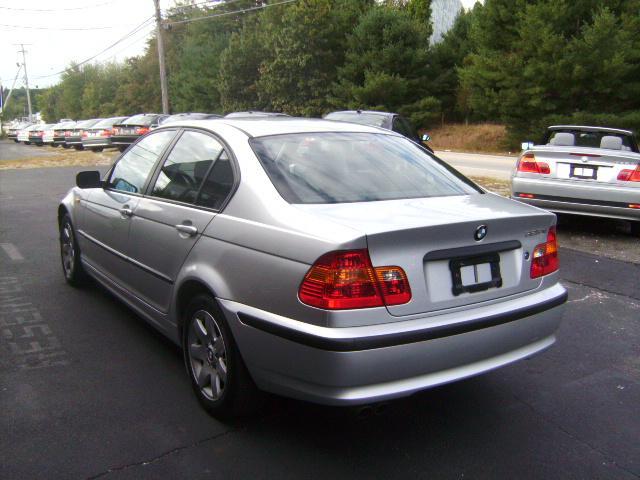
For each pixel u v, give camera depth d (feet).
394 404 11.73
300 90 125.08
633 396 12.24
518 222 10.22
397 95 111.86
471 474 9.45
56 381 12.22
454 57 121.60
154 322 13.12
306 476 9.26
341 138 12.62
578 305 17.70
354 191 10.84
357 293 8.70
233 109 134.82
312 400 9.09
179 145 13.24
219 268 10.43
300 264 9.02
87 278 18.12
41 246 23.97
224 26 172.96
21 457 9.53
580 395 12.24
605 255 23.62
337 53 124.36
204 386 11.14
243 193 10.61
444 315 9.44
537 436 10.64
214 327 10.73
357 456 9.85
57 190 41.88
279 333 9.18
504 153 96.02
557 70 88.12
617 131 28.35
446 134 116.06
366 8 126.21
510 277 10.36
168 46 197.26
